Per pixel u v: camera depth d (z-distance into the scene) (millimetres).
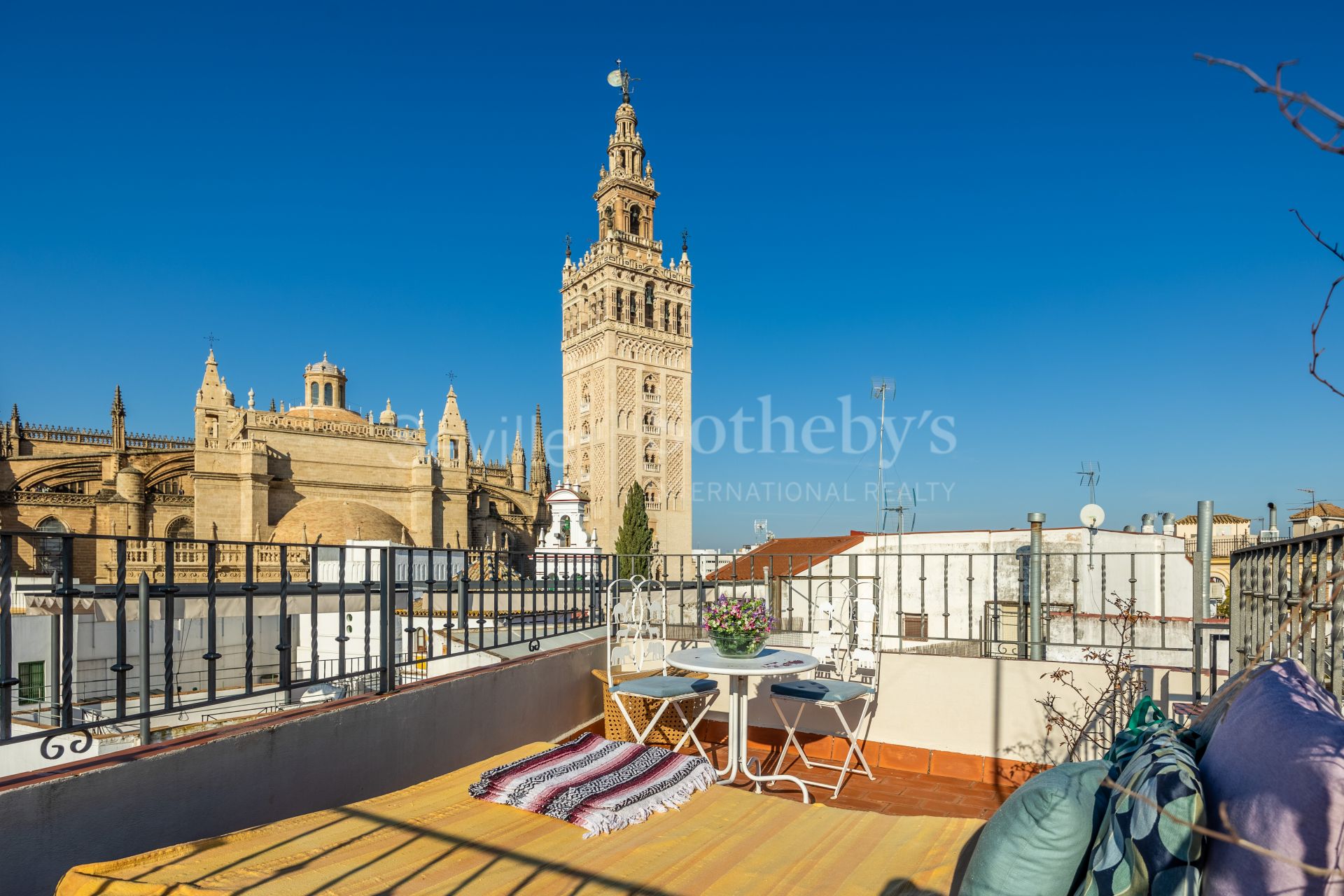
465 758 5906
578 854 3490
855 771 7445
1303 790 1685
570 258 77062
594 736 5270
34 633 17109
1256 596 4035
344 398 63156
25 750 12469
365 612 5188
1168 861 1868
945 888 3135
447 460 53250
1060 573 16531
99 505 42469
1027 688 6898
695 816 4043
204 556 39344
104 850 3355
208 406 44844
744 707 6461
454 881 3166
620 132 76188
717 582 9625
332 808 4090
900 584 7766
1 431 47562
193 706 4082
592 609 9180
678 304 75938
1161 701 6391
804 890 3152
